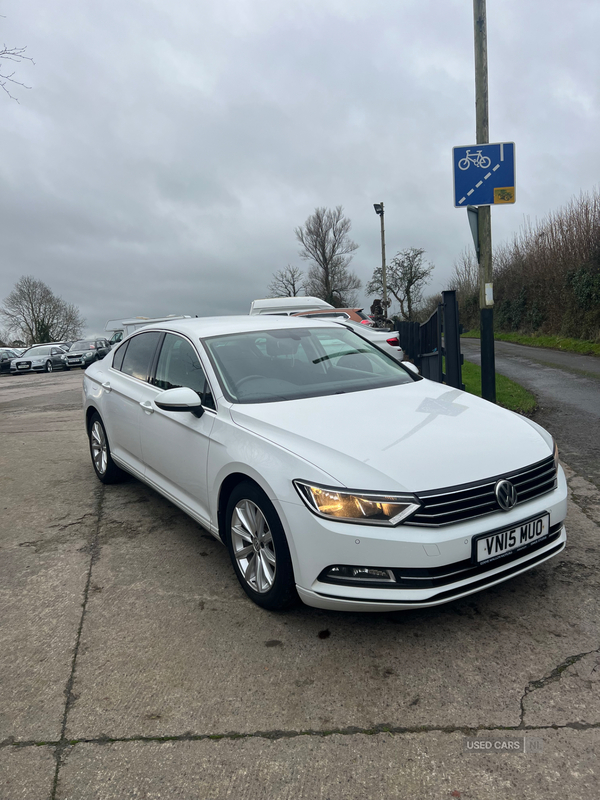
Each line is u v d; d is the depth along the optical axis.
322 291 66.38
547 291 23.66
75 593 3.39
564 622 2.85
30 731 2.28
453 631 2.83
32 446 7.70
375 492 2.54
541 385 10.34
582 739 2.11
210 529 3.49
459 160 6.52
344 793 1.93
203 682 2.53
